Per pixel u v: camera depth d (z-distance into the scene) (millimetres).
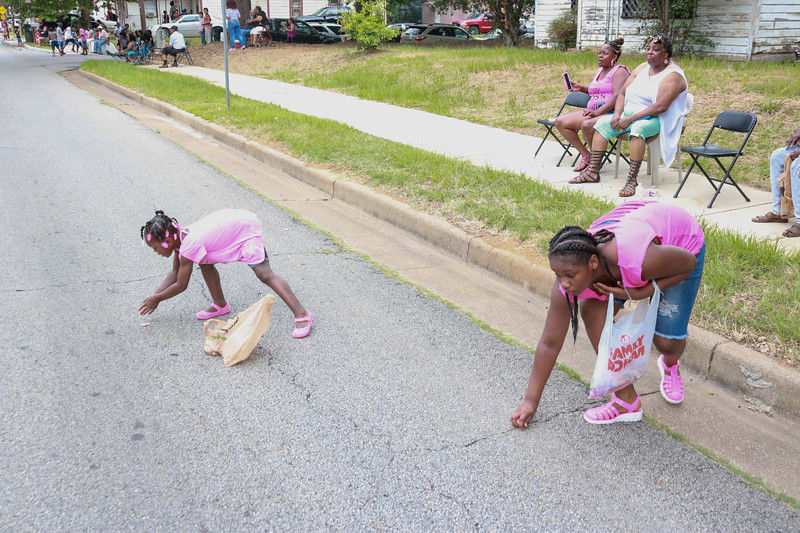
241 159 9742
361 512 2807
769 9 14430
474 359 4141
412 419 3484
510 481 3016
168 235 4070
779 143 8344
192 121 12148
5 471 3000
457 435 3354
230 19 25469
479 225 6012
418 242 6328
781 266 4680
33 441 3221
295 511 2805
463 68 14961
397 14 39188
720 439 3354
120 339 4285
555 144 9531
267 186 8273
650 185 7402
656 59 6957
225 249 4246
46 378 3789
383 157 8461
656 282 2957
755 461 3189
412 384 3832
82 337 4293
